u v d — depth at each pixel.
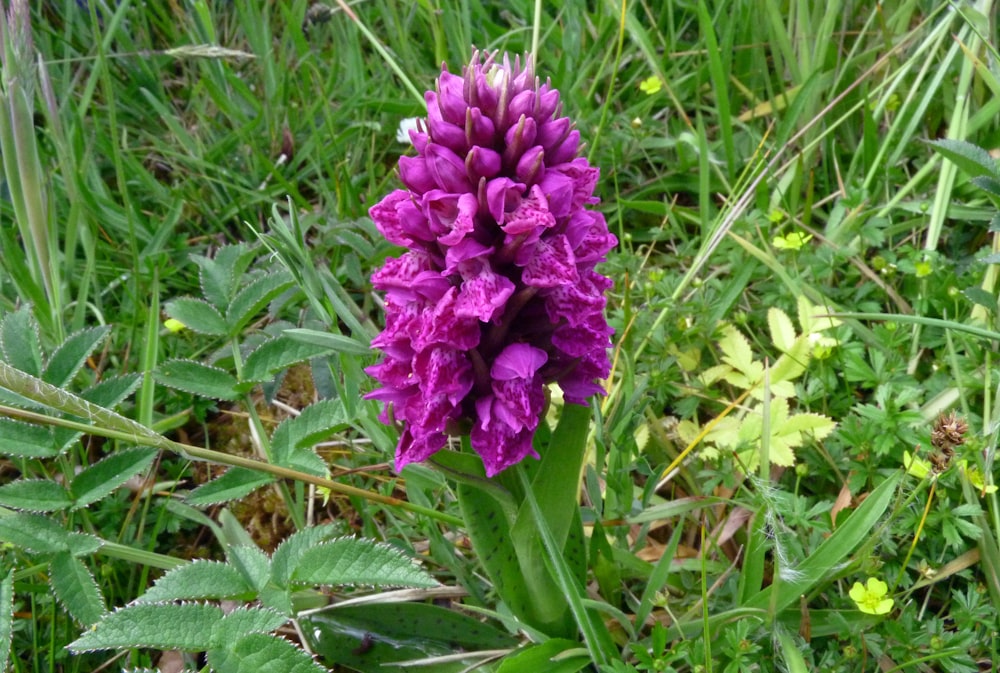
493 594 0.30
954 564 0.28
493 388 0.23
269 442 0.31
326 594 0.30
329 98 0.46
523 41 0.46
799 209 0.41
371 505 0.32
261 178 0.44
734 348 0.34
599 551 0.28
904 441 0.31
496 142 0.22
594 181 0.23
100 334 0.31
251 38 0.47
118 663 0.29
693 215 0.40
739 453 0.31
